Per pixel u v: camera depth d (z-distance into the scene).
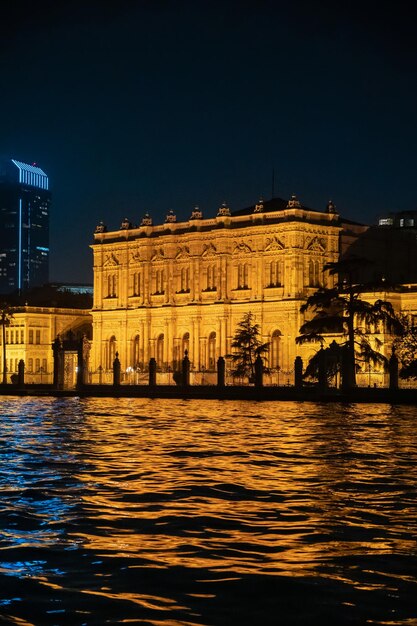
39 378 184.00
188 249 169.62
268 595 25.36
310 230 156.75
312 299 128.88
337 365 125.25
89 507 37.50
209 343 166.50
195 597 25.22
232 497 39.78
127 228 181.12
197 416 89.31
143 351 175.12
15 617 23.66
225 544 30.94
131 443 62.38
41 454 56.03
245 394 126.56
